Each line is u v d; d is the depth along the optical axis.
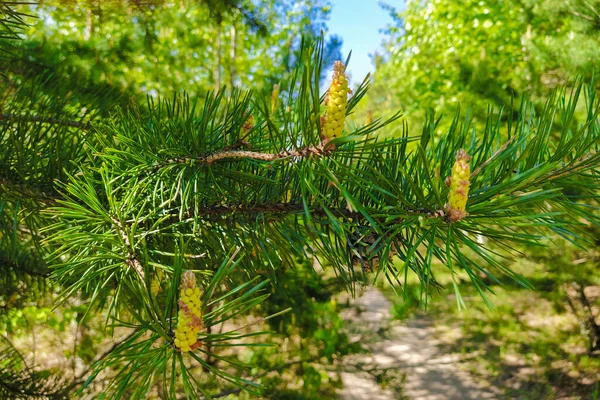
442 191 0.20
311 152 0.20
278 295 0.83
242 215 0.27
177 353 0.17
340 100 0.19
